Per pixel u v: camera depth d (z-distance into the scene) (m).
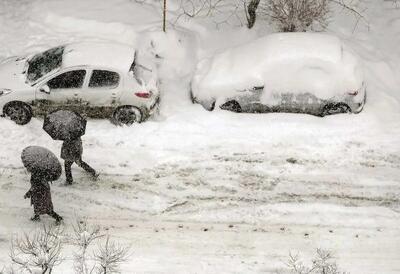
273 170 26.84
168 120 29.17
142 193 25.72
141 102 28.67
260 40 30.84
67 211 24.83
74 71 28.33
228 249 23.28
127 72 28.59
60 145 27.89
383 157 27.56
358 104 29.16
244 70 29.44
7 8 36.31
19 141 27.94
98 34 34.34
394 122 29.44
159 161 27.20
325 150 27.84
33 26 34.78
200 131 28.70
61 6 35.88
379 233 24.02
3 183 25.97
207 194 25.66
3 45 33.53
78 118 24.23
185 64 32.84
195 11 36.22
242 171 26.78
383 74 32.38
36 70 28.95
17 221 24.28
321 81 28.98
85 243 20.34
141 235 23.81
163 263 22.56
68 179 25.86
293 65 29.09
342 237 23.84
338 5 36.88
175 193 25.69
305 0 32.31
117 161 27.20
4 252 22.55
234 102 29.67
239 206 25.14
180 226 24.28
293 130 28.75
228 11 36.16
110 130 28.70
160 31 33.41
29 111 28.72
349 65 29.20
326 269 20.77
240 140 28.30
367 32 35.09
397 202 25.38
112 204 25.19
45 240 19.70
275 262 22.70
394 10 37.00
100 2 36.41
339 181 26.34
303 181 26.33
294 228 24.23
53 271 21.77
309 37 30.27
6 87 28.41
